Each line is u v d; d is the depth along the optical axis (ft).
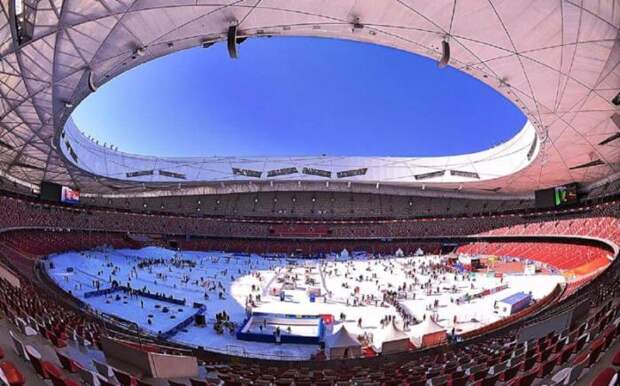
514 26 68.90
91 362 33.88
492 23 68.80
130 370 33.63
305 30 75.31
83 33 68.23
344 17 70.33
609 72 78.38
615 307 40.11
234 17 69.21
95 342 41.29
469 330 88.74
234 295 128.16
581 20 64.28
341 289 140.87
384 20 71.05
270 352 75.51
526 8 63.77
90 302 104.63
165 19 67.87
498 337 63.77
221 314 97.66
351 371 50.34
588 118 102.58
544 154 134.31
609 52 71.41
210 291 132.87
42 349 31.55
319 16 69.97
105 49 74.90
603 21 62.90
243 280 155.02
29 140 120.37
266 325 90.22
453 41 75.56
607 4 58.44
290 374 46.19
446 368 40.24
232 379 37.32
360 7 67.05
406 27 72.84
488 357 42.22
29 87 84.02
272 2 65.16
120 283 133.49
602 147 125.29
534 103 97.09
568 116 102.68
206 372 40.29
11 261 100.68
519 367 29.66
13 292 51.93
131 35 71.67
